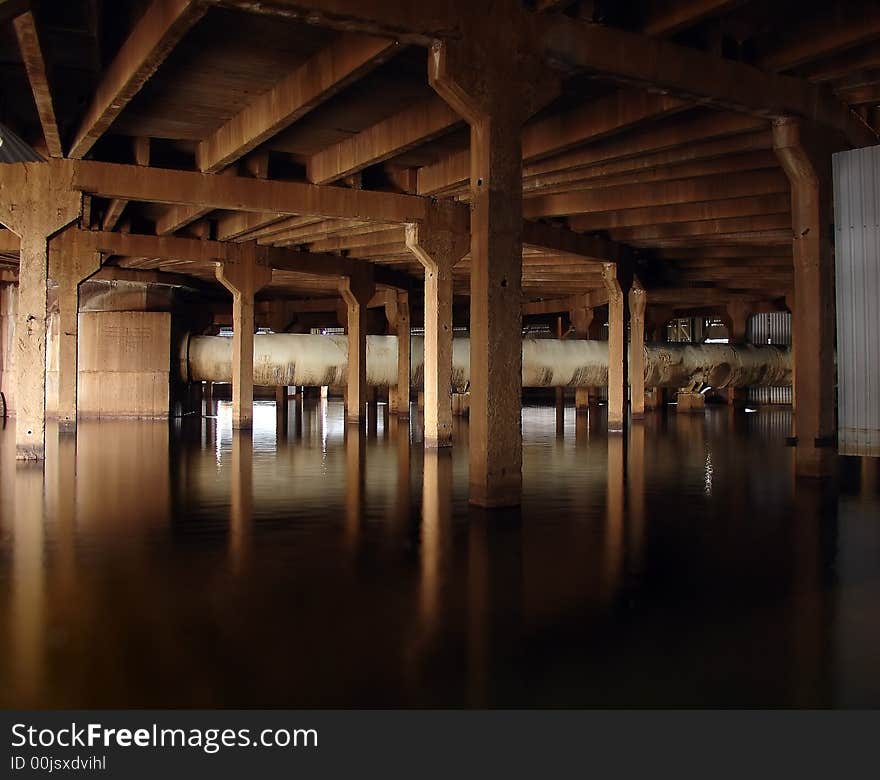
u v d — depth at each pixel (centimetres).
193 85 1352
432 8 1027
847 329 1327
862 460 1847
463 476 1491
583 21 1120
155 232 2484
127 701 482
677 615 647
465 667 532
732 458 1806
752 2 1148
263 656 552
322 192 1786
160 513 1099
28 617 637
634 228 2344
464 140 1631
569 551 874
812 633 603
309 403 4631
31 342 1652
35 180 1606
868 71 1330
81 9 1094
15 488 1326
